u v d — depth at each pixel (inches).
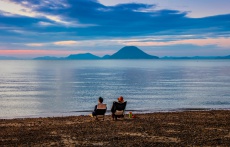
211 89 2220.7
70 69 6624.0
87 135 577.6
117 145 486.6
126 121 771.4
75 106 1405.0
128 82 2891.2
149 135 577.0
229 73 4623.5
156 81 3026.6
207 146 479.2
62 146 482.9
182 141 518.3
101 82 2888.8
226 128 662.5
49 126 703.1
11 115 1152.8
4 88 2327.8
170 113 985.5
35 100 1626.5
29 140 534.0
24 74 4468.5
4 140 535.2
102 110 782.5
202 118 838.5
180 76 3868.1
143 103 1482.5
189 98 1686.8
